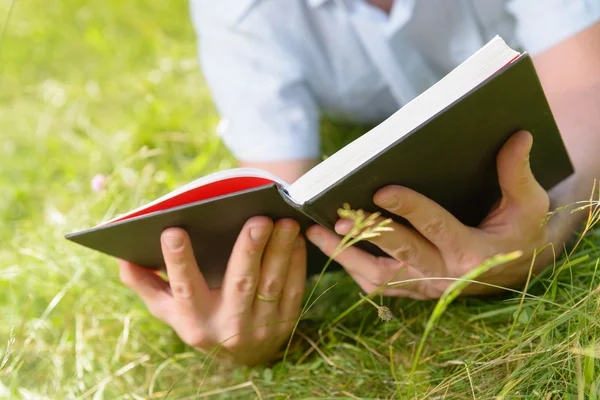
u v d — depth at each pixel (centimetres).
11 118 239
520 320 116
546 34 130
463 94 89
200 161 193
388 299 135
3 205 199
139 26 276
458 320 125
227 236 111
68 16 294
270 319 120
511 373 104
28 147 223
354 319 135
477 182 108
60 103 239
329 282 146
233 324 118
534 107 96
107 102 236
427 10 149
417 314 131
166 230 105
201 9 158
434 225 103
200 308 118
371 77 166
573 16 126
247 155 153
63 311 154
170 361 135
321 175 95
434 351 121
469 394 106
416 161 95
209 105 220
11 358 143
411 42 154
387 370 121
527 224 108
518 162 100
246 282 112
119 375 136
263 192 97
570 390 97
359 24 152
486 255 108
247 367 130
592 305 104
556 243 118
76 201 192
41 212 195
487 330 119
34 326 146
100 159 206
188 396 127
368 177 94
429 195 105
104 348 143
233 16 153
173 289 116
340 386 120
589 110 123
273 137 151
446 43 154
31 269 163
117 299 152
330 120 193
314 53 160
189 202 102
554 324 102
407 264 110
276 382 124
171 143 207
